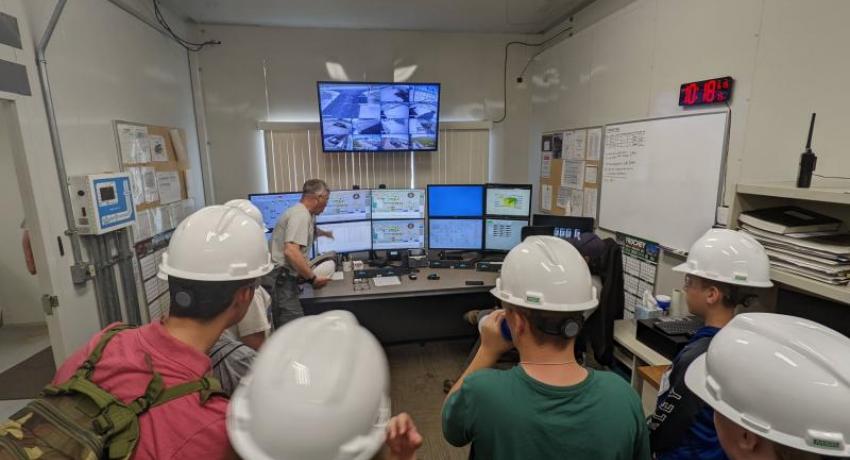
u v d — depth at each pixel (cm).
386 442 55
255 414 47
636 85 278
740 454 67
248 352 105
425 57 411
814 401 58
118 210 231
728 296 125
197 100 378
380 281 286
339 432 45
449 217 331
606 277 220
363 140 388
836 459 58
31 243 189
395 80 409
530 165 440
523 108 436
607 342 219
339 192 320
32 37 185
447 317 357
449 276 299
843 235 146
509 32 418
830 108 162
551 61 391
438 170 422
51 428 62
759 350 65
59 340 197
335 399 46
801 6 172
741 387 65
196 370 75
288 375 48
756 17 193
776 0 183
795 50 175
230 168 393
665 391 113
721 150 214
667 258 255
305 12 353
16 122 178
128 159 258
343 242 327
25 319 368
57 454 60
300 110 398
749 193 160
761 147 193
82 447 61
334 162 402
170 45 332
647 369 179
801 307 144
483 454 81
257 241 90
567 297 83
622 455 77
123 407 67
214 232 84
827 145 164
